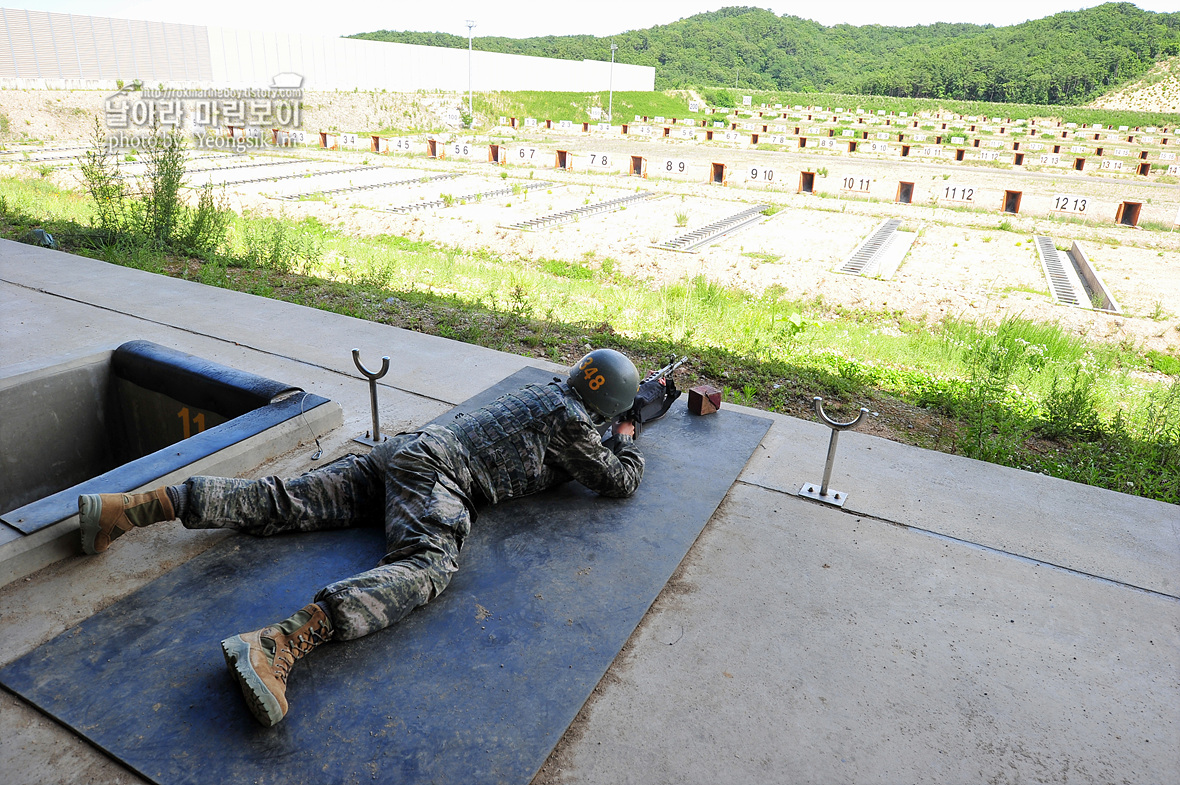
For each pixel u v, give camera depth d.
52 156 28.30
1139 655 2.96
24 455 4.19
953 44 163.12
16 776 2.25
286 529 3.34
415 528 2.97
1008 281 15.66
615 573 3.25
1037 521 3.89
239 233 13.12
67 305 6.68
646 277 15.50
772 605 3.15
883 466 4.42
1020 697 2.73
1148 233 22.08
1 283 7.31
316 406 4.36
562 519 3.62
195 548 3.30
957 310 13.45
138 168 24.20
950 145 52.12
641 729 2.51
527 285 11.66
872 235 20.00
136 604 2.94
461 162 33.84
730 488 4.04
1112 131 72.00
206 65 49.00
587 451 3.54
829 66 185.88
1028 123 76.44
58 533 3.16
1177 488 4.96
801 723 2.57
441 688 2.60
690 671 2.77
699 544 3.54
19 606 2.93
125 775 2.27
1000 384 6.69
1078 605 3.24
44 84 41.09
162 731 2.39
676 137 51.50
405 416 4.70
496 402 3.54
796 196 26.69
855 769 2.40
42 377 4.20
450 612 2.96
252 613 2.90
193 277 8.84
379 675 2.64
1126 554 3.63
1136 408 7.93
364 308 7.86
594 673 2.70
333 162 31.78
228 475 3.82
